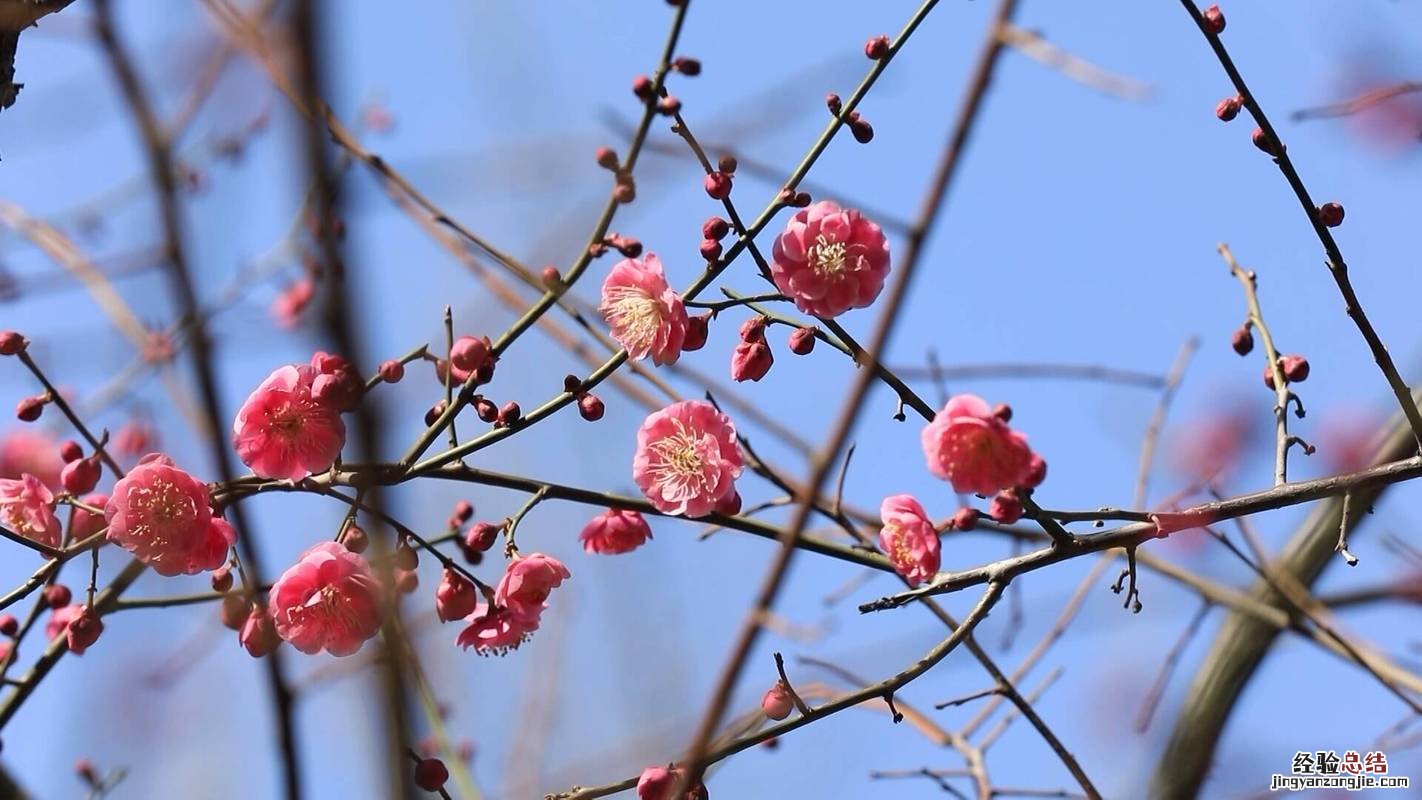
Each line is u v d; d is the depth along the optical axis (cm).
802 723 124
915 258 117
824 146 126
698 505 126
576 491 127
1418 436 126
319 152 112
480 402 126
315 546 125
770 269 126
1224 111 126
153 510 125
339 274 112
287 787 119
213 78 128
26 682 128
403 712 113
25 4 124
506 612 126
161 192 116
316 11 111
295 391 125
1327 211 126
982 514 125
